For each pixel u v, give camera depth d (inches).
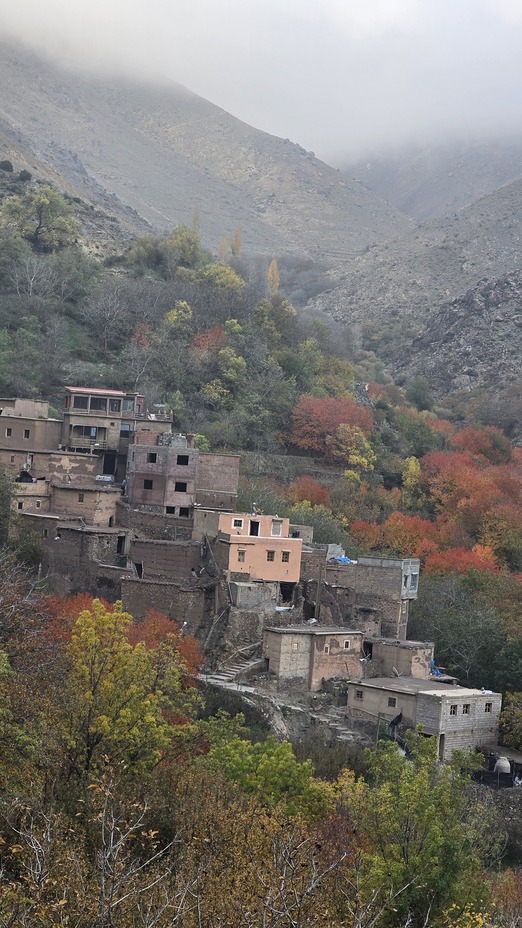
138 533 4057.6
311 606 3863.2
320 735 3307.1
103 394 4805.6
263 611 3710.6
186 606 3659.0
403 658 3747.5
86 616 2425.0
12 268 6924.2
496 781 3193.9
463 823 2258.9
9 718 1823.3
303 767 2464.3
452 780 2266.2
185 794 1943.9
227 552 3769.7
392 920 1843.0
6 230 7426.2
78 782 1932.8
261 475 5693.9
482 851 2351.1
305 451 6200.8
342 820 2121.1
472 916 1811.0
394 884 1876.2
